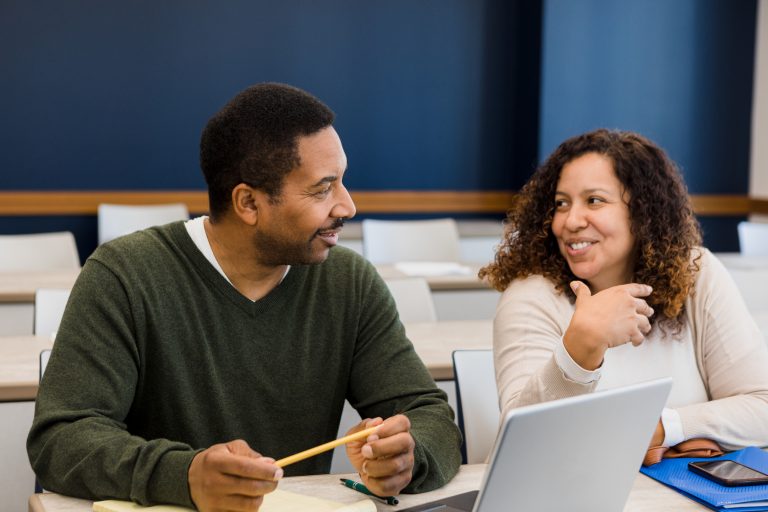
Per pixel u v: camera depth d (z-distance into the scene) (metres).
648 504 1.42
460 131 6.21
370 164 6.10
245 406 1.60
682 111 6.22
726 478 1.48
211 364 1.57
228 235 1.54
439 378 2.41
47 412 1.43
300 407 1.63
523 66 6.17
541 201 1.90
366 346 1.69
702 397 1.85
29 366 2.22
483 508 1.10
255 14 5.80
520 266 1.93
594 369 1.52
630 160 1.82
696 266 1.88
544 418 1.07
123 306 1.52
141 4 5.63
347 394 1.72
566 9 5.93
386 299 1.72
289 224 1.49
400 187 6.16
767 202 6.23
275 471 1.23
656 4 6.09
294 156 1.46
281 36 5.86
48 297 2.57
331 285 1.67
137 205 5.71
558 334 1.84
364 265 1.72
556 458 1.12
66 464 1.38
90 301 1.51
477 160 6.27
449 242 4.66
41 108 5.56
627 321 1.50
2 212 5.53
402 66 6.07
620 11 6.03
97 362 1.47
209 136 1.51
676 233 1.85
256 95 1.50
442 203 6.20
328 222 1.51
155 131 5.75
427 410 1.59
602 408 1.14
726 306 1.88
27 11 5.47
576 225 1.81
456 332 2.81
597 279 1.88
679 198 1.86
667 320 1.86
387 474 1.36
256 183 1.47
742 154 6.39
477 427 2.00
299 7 5.87
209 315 1.57
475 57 6.18
